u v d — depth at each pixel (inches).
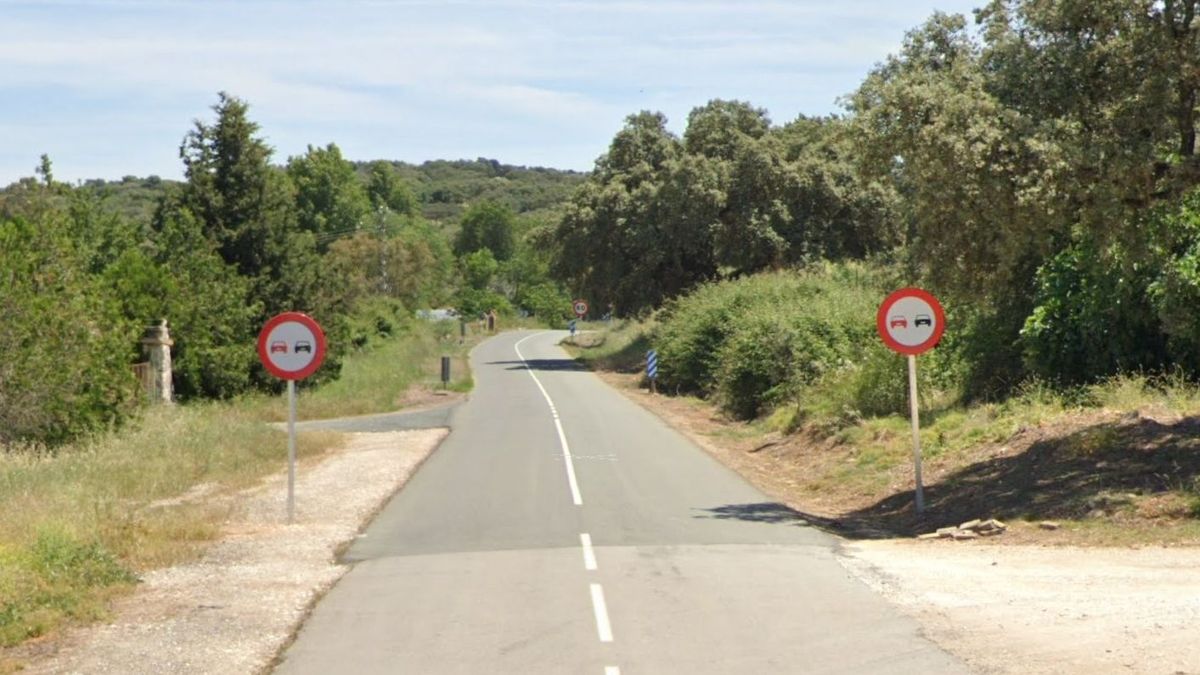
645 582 444.8
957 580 437.1
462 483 772.0
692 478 789.9
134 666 336.2
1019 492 595.5
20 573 424.8
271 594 433.4
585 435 1091.9
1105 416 681.0
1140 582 416.5
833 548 522.3
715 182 2165.4
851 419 938.1
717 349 1505.9
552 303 5103.3
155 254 1535.4
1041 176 574.6
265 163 1670.8
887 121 626.8
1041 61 619.8
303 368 619.8
